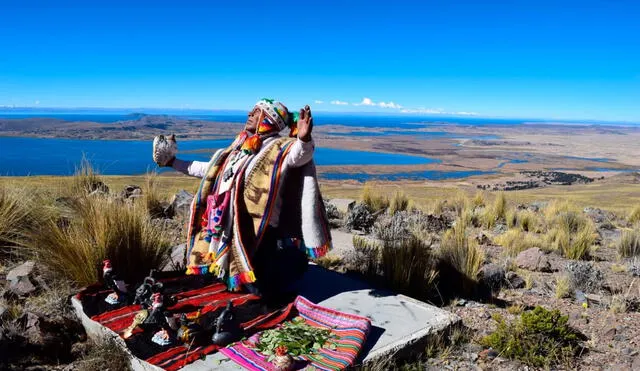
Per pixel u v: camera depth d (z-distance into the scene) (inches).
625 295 207.5
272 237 167.6
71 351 140.6
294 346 133.6
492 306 199.8
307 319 156.6
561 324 160.2
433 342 154.9
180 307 156.2
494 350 157.0
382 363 135.0
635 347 163.5
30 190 267.4
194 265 171.2
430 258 221.5
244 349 133.5
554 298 216.4
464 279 213.0
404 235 285.3
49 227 189.6
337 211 399.2
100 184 337.7
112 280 154.6
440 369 144.8
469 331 168.6
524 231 393.4
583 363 152.8
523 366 149.4
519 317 186.9
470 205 499.2
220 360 129.2
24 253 201.6
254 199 162.2
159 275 183.8
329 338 142.3
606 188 3361.2
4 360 129.2
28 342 136.9
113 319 144.4
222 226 164.2
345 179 6924.2
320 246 163.9
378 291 186.9
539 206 555.5
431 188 2498.8
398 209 457.4
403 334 150.8
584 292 223.9
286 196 167.0
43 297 165.8
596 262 295.0
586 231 338.6
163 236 214.2
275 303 166.2
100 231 181.5
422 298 201.5
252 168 163.5
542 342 155.8
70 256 176.1
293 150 158.1
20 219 216.2
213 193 171.3
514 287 228.2
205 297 166.9
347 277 201.5
